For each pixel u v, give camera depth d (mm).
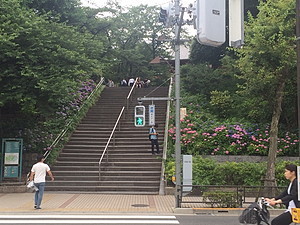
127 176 16812
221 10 4973
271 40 12445
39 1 20844
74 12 23625
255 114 19688
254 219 6391
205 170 16156
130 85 32781
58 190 16047
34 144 19156
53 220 10164
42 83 14852
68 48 17312
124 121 22875
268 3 13711
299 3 5512
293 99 19422
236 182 15930
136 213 11461
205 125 20297
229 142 18562
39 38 15633
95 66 19188
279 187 12023
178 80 12547
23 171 18500
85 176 16875
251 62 13305
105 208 12188
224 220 10547
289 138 18500
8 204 12750
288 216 5887
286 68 13070
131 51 38125
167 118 21812
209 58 27359
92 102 25188
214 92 19953
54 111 17359
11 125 19656
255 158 17703
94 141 20344
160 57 39188
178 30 11078
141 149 19312
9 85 15516
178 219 10586
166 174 16172
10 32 14805
